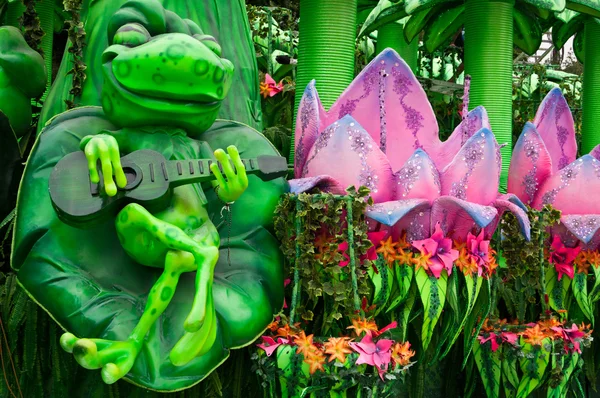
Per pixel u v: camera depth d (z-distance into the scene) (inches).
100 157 86.2
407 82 122.0
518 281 127.5
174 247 87.1
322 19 131.5
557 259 132.4
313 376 99.7
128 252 91.5
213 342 91.5
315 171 110.7
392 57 120.3
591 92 179.5
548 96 147.0
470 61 154.5
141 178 88.5
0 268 108.5
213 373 103.6
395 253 108.7
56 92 112.3
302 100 117.6
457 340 134.8
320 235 107.0
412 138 123.6
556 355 122.9
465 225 112.7
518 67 234.8
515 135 219.5
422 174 109.0
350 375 100.3
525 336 123.1
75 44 108.0
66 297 90.7
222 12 117.2
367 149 108.7
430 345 120.2
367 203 104.7
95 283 92.5
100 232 94.4
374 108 121.0
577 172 131.7
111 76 91.8
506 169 150.1
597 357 146.4
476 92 152.9
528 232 113.3
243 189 93.7
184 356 86.9
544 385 125.3
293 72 187.2
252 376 113.9
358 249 104.0
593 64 178.7
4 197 105.7
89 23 109.2
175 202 91.8
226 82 94.8
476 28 152.7
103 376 83.4
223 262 101.2
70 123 97.0
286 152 149.2
